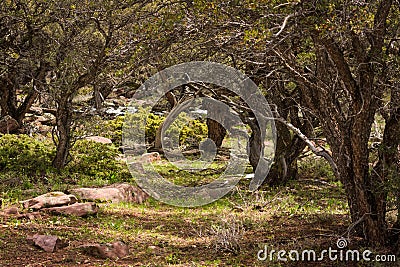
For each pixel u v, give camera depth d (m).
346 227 7.94
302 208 10.05
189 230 8.45
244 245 7.41
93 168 13.81
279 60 7.51
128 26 8.49
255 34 5.02
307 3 5.38
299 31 5.88
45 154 13.84
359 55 6.23
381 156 6.69
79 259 6.60
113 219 8.90
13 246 6.85
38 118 21.45
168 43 6.72
